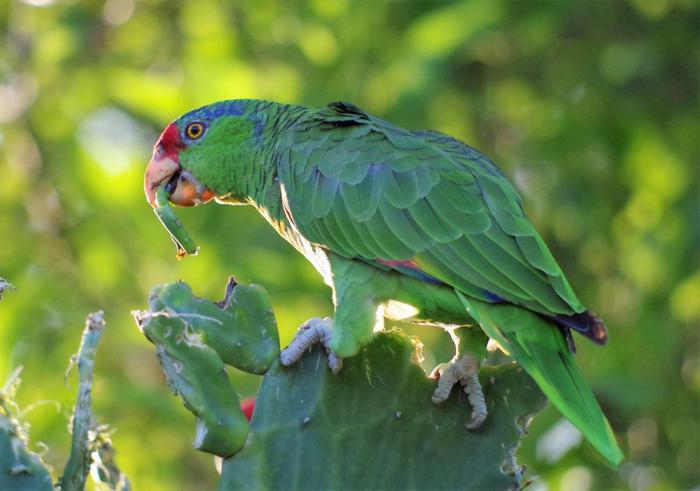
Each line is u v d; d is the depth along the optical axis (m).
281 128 7.07
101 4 13.30
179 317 5.36
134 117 12.64
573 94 13.30
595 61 13.21
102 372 11.29
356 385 5.59
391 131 6.69
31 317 11.33
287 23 13.12
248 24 13.22
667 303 12.70
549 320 5.98
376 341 5.68
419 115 12.51
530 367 5.79
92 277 11.81
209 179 7.25
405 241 6.20
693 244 12.59
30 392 10.67
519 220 6.21
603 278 13.25
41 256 12.00
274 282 11.53
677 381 12.68
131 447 10.94
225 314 5.50
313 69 13.02
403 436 5.62
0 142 12.43
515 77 13.44
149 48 13.48
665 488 12.32
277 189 6.96
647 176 13.09
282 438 5.46
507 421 5.71
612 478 11.91
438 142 6.86
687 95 13.20
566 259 13.25
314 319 5.69
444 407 5.70
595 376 12.13
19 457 5.13
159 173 7.30
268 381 5.52
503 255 6.06
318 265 6.79
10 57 12.82
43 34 12.83
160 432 11.09
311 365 5.59
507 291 5.96
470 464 5.66
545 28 12.41
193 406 5.30
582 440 11.53
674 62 13.20
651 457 12.42
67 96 12.52
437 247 6.14
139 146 12.59
